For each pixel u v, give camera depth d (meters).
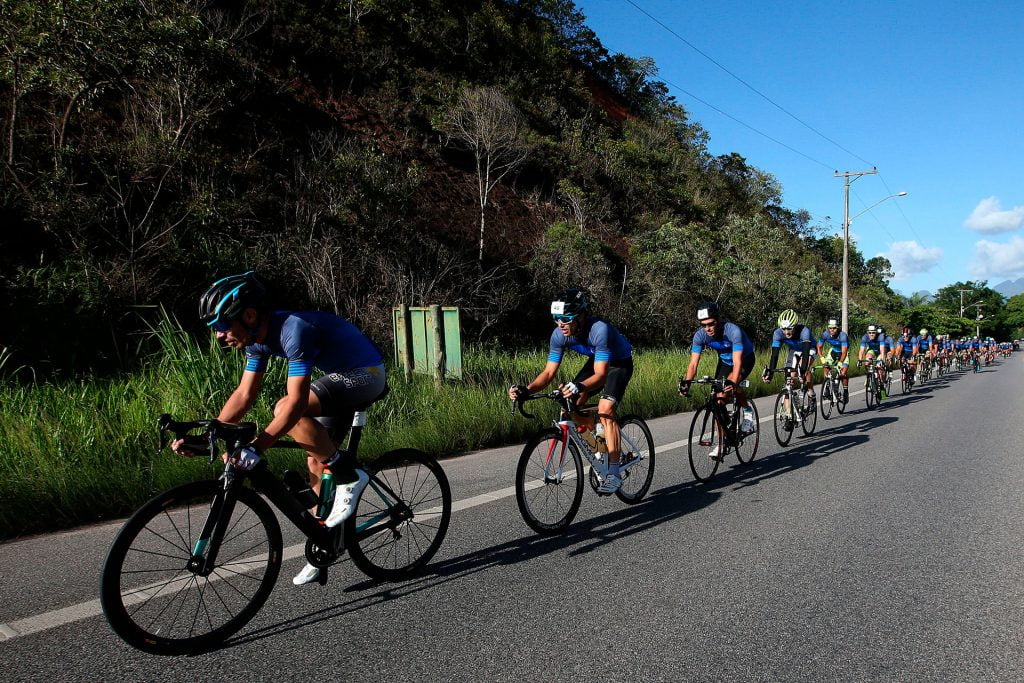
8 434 5.05
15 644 2.64
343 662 2.54
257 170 15.73
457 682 2.39
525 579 3.42
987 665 2.53
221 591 3.02
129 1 10.36
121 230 11.54
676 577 3.46
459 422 7.27
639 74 50.22
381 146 21.16
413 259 16.36
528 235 22.88
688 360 15.01
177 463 5.13
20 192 10.74
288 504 2.98
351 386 3.22
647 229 29.12
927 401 13.23
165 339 7.07
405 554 3.55
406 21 28.75
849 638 2.76
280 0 23.34
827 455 7.07
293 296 13.23
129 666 2.48
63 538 4.03
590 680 2.41
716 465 5.94
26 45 9.69
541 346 17.33
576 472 4.45
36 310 9.16
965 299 116.94
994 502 5.02
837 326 10.83
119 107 14.07
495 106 23.70
